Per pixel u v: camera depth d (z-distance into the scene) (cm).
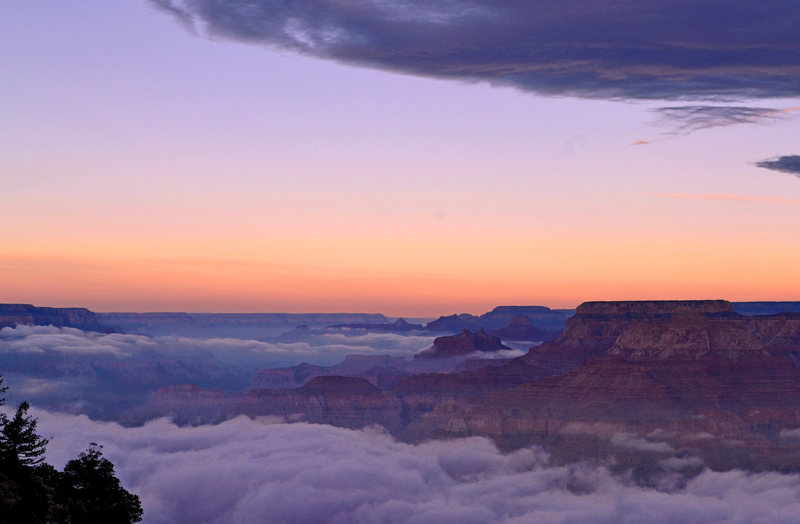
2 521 7725
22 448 8369
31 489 8250
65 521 8231
